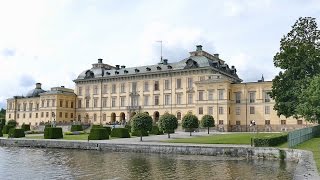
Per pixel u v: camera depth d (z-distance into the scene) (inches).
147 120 2471.7
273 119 3668.8
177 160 1626.5
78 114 5255.9
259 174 1220.5
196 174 1233.4
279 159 1626.5
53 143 2428.6
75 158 1752.0
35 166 1467.8
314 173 944.3
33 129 4589.1
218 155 1785.2
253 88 3821.4
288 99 2519.7
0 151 2185.0
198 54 4345.5
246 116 3826.3
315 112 2160.4
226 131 3742.6
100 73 5073.8
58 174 1259.2
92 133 2623.0
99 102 5024.6
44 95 5359.3
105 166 1449.3
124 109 4761.3
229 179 1134.4
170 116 2672.2
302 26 2615.7
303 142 2059.5
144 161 1603.1
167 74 4416.8
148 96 4569.4
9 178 1187.3
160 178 1163.3
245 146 1800.0
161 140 2391.7
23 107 5841.5
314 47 2519.7
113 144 2123.5
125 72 4837.6
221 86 3882.9
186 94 4247.0
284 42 2623.0
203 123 3174.2
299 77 2511.1
